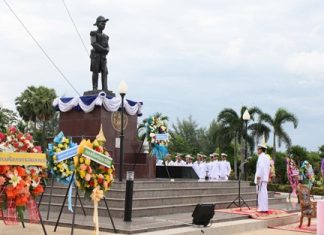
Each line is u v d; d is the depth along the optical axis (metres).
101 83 19.55
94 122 18.28
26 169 8.71
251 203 18.66
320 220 12.01
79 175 9.74
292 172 22.94
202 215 12.09
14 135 8.84
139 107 19.78
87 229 11.08
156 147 19.77
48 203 13.80
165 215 13.81
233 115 40.88
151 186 15.30
